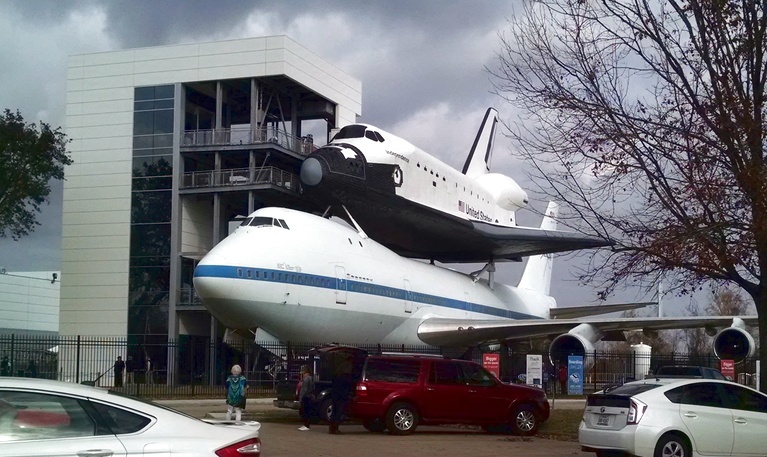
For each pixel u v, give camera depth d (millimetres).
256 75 41938
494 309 44438
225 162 45500
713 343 31438
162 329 41938
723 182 14516
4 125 41406
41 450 6645
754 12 14578
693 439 12969
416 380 18453
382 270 32781
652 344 78062
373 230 39250
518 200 48750
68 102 44469
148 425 7070
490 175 49406
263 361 36438
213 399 28891
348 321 30266
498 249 44625
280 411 25031
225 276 26375
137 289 42562
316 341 29703
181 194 42406
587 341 32344
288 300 27625
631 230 15305
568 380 31000
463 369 18906
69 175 44000
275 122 48750
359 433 18953
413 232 40062
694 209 14758
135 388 34625
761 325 15523
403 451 15352
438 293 37375
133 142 43500
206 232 44500
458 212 41031
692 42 15055
